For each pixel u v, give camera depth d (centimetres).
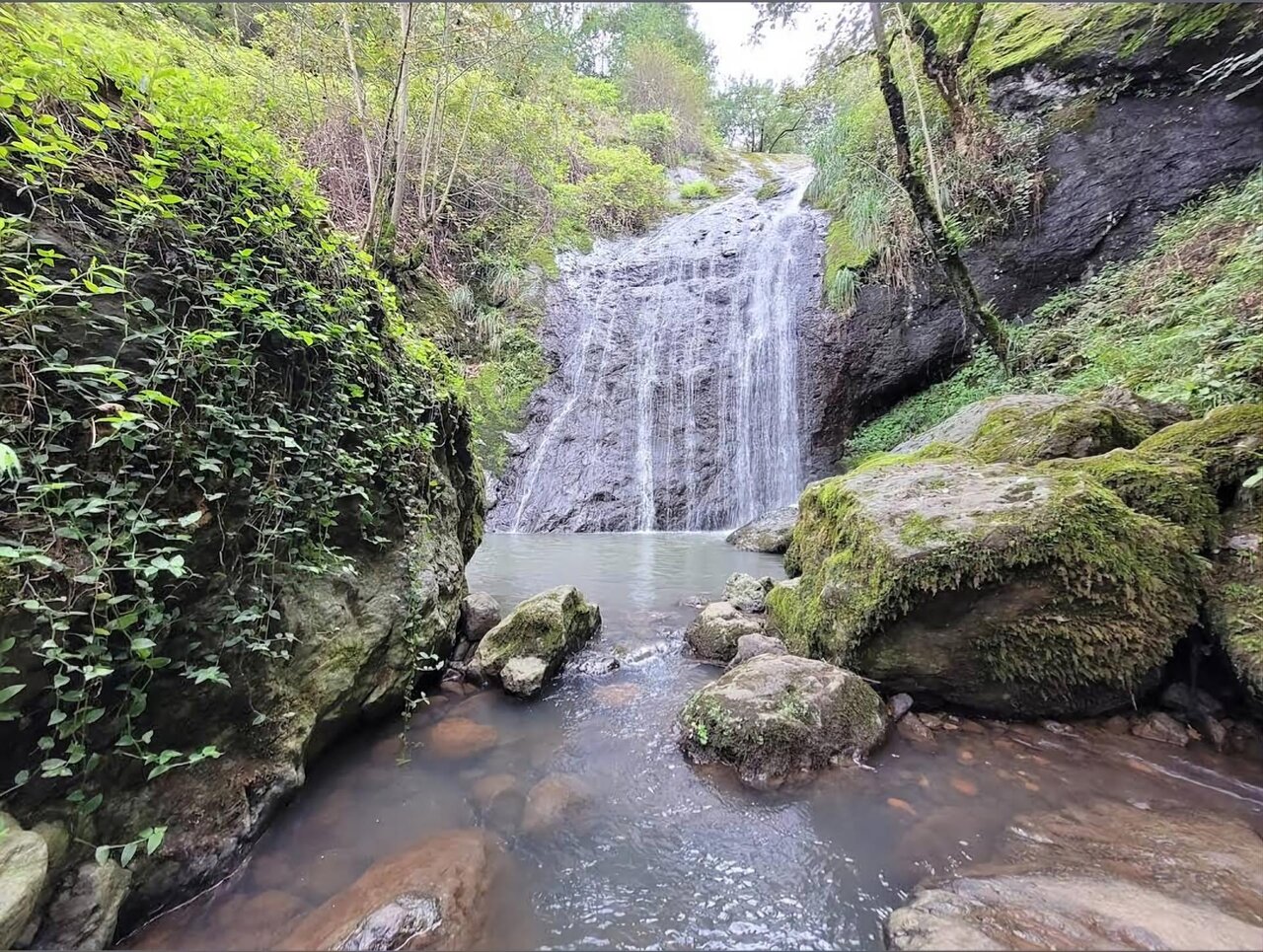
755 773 260
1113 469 331
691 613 514
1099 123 875
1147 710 291
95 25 336
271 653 225
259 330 246
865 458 1034
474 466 562
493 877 203
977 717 308
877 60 711
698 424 1222
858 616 321
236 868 203
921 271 1026
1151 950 145
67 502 171
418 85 973
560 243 1488
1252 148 767
